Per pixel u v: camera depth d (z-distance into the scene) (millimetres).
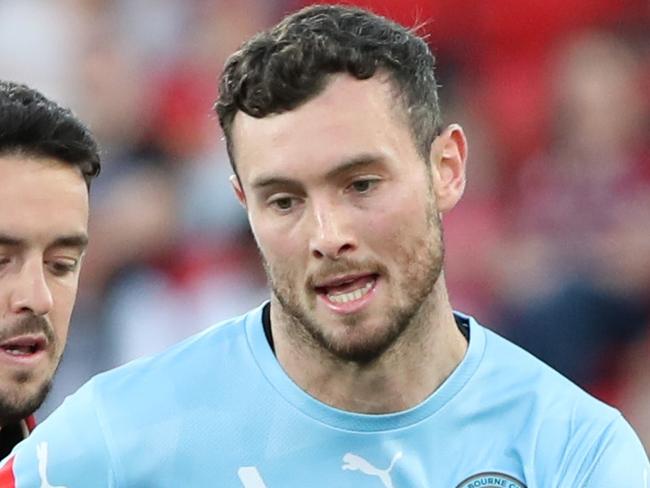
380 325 9703
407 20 28469
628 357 23734
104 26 28984
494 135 27266
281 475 10273
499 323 24203
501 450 10336
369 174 9570
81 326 23641
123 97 28000
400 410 10344
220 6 29234
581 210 25078
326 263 9531
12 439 11445
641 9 28484
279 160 9523
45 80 28453
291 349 10398
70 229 10500
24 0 29109
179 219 25594
